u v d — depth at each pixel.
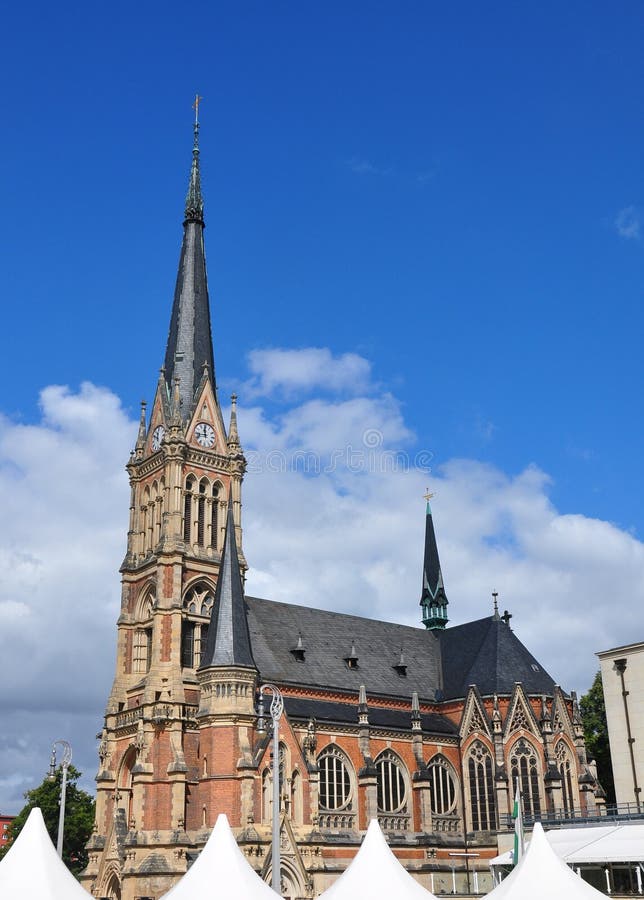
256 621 115.19
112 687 108.06
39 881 42.22
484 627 129.50
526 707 114.62
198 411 116.75
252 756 95.31
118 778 103.50
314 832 97.00
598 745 130.75
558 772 111.31
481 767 115.44
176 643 103.06
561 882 43.69
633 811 97.69
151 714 99.31
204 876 43.59
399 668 124.50
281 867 92.12
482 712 116.56
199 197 132.62
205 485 114.50
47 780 145.50
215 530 113.69
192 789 97.19
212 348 124.38
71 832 140.12
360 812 105.25
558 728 114.94
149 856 93.31
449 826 113.38
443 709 123.38
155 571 108.25
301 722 104.19
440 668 130.25
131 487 117.44
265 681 106.19
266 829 92.88
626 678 102.19
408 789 111.50
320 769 104.50
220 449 117.19
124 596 111.69
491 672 121.56
